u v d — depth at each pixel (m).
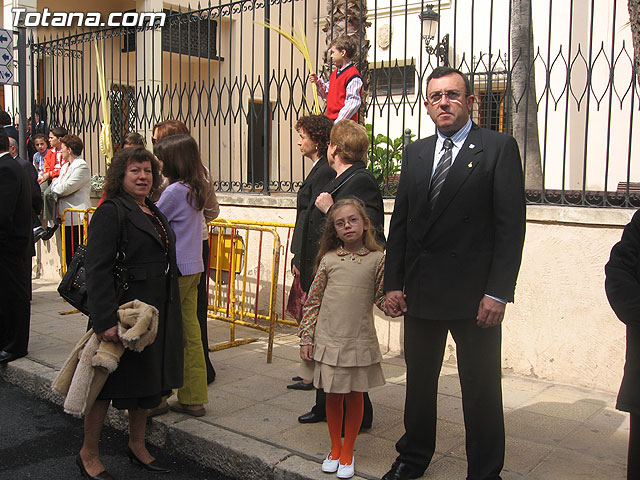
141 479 3.48
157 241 3.32
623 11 8.27
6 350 5.12
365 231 3.22
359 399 3.14
